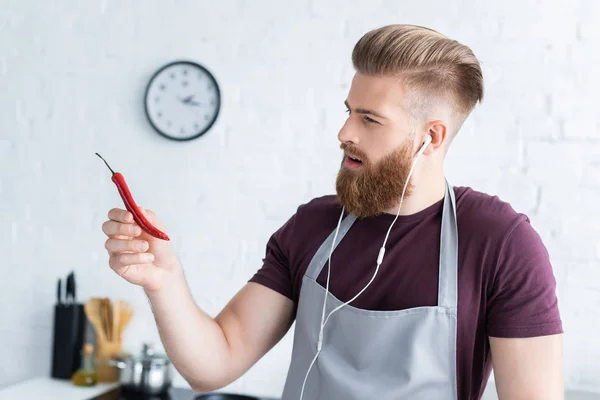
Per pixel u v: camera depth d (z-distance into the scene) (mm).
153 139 2680
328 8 2533
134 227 1130
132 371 2426
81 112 2740
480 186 2400
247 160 2604
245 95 2602
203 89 2619
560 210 2346
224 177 2621
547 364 1161
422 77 1213
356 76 1253
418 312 1222
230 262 2617
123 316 2676
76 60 2744
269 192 2586
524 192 2371
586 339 2324
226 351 1328
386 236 1260
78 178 2744
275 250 1417
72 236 2748
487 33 2396
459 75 1253
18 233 2787
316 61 2545
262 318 1381
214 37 2625
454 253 1232
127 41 2703
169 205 2664
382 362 1237
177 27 2658
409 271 1251
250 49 2596
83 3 2736
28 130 2781
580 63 2334
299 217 1403
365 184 1230
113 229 1140
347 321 1262
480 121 2402
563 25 2344
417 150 1244
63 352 2652
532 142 2367
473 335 1219
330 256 1312
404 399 1214
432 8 2439
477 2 2404
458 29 2420
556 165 2352
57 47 2758
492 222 1233
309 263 1344
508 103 2383
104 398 2389
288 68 2566
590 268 2326
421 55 1209
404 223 1279
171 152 2664
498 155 2391
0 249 2801
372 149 1221
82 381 2562
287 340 2562
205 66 2627
